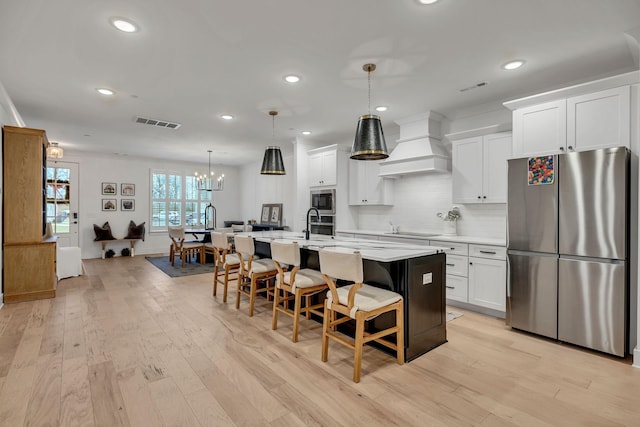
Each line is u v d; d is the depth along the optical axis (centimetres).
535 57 288
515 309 313
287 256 289
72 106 420
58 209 738
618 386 217
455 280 385
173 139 621
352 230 549
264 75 327
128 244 819
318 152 592
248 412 188
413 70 315
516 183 312
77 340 287
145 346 276
